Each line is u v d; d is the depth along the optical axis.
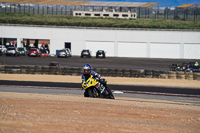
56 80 58.03
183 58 165.50
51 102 22.58
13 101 22.56
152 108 22.77
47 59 131.00
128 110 20.48
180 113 21.28
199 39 164.12
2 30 171.75
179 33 164.62
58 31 171.25
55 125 13.96
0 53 143.12
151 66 118.06
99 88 26.19
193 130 15.54
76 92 41.38
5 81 53.19
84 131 13.12
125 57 166.25
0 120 14.48
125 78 66.00
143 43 167.38
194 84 55.91
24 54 148.62
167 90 46.22
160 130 14.71
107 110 19.72
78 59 138.88
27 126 13.36
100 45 170.25
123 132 13.57
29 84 49.47
